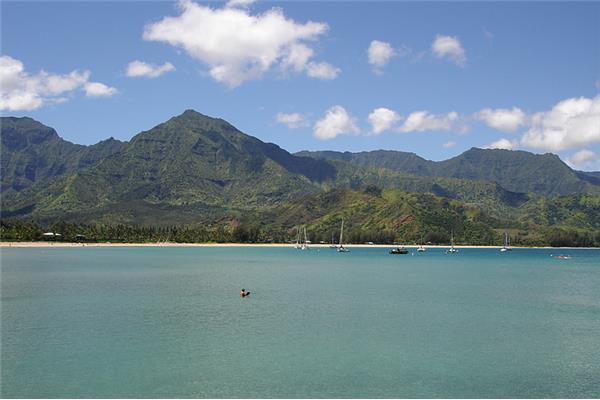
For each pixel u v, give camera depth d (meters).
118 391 52.50
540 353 67.12
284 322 83.94
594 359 64.56
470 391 53.81
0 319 84.44
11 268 185.88
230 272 181.12
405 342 71.81
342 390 53.62
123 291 120.69
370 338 73.81
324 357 64.19
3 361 61.25
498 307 102.38
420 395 52.69
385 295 118.50
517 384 55.84
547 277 177.00
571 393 53.56
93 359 62.34
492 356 65.56
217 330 77.62
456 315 92.44
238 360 62.59
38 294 114.12
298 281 150.88
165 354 64.50
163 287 129.50
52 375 56.72
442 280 160.50
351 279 160.00
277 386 54.31
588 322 87.12
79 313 90.06
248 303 103.44
